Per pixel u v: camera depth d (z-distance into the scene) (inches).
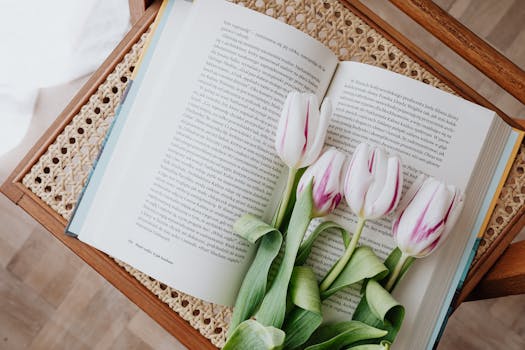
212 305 23.3
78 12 36.9
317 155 20.6
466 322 38.6
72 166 23.8
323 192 20.1
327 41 24.7
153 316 23.3
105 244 22.3
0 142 37.3
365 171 19.3
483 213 23.5
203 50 22.5
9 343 37.0
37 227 37.9
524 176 23.9
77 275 37.8
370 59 24.5
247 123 22.1
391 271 21.7
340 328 21.4
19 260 37.6
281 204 21.7
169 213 22.0
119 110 23.5
